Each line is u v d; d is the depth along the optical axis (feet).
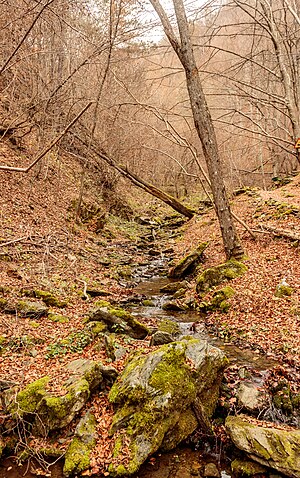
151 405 16.62
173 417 16.78
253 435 15.87
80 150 64.54
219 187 38.09
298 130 49.34
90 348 22.95
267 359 22.47
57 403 17.13
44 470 15.67
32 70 46.60
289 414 17.99
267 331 25.41
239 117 93.50
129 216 81.76
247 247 41.50
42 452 16.37
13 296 28.22
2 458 16.39
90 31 50.29
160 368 17.78
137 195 105.29
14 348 22.33
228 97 88.89
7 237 37.06
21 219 43.80
